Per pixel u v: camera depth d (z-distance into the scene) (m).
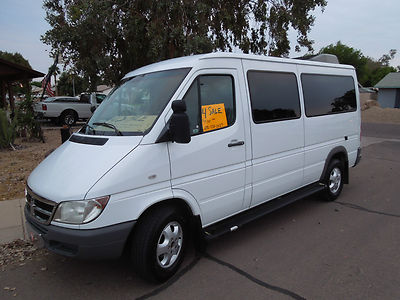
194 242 3.69
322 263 3.59
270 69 4.35
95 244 2.72
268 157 4.28
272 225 4.72
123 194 2.84
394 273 3.37
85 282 3.30
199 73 3.47
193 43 6.87
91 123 3.75
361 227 4.60
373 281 3.22
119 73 8.16
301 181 4.97
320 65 5.34
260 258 3.73
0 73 14.69
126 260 3.72
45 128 17.14
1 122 10.26
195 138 3.38
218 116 3.62
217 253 3.86
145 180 2.97
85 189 2.73
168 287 3.17
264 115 4.18
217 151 3.57
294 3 8.32
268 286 3.16
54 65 7.73
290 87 4.65
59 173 3.04
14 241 4.19
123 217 2.84
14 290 3.17
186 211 3.46
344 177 6.04
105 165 2.89
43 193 2.91
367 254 3.79
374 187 6.71
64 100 18.42
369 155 10.37
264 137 4.16
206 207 3.55
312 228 4.59
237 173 3.83
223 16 8.06
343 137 5.85
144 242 3.02
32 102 12.18
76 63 7.50
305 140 4.89
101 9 6.85
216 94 3.62
